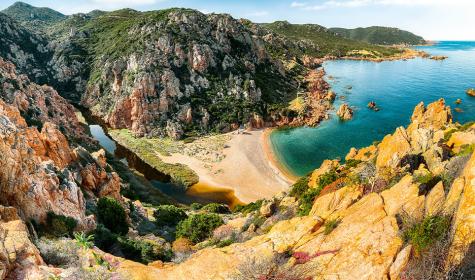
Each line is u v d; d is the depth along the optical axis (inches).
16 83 3452.3
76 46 7381.9
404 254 647.8
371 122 5039.4
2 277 653.3
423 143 1325.0
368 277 651.5
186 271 832.3
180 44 5767.7
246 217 1820.9
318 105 5723.4
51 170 1535.4
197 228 1765.5
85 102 6082.7
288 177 3511.3
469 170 676.1
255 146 4254.4
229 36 6747.1
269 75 6732.3
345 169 1626.5
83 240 890.1
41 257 796.6
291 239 932.6
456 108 5251.0
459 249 573.9
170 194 3253.0
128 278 781.9
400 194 864.9
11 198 1169.4
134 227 1863.9
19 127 1847.9
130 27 7057.1
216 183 3435.0
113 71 5753.0
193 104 5167.3
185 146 4333.2
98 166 2222.0
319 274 717.3
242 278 757.9
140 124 4830.2
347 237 805.9
